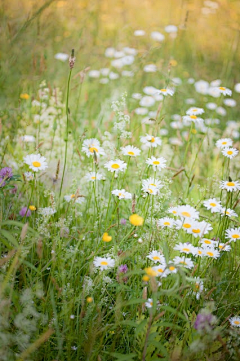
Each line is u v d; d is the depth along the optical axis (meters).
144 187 1.44
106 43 2.68
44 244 1.41
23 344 1.22
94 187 1.55
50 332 1.17
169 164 1.88
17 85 1.99
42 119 1.84
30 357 1.22
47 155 1.75
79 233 1.45
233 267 1.46
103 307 1.35
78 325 1.29
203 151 2.00
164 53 2.73
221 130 2.21
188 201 1.61
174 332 1.29
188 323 1.26
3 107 1.91
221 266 1.44
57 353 1.27
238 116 2.29
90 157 1.64
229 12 3.18
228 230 1.44
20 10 2.22
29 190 1.56
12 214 1.43
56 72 2.28
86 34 2.61
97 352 1.23
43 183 1.56
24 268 1.33
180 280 1.30
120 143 1.79
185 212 1.38
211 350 1.25
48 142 1.79
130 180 1.76
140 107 2.20
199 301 1.35
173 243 1.40
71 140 1.82
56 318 1.22
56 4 2.63
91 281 1.30
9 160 1.66
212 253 1.36
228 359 1.26
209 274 1.37
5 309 1.21
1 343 1.19
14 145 1.78
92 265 1.30
